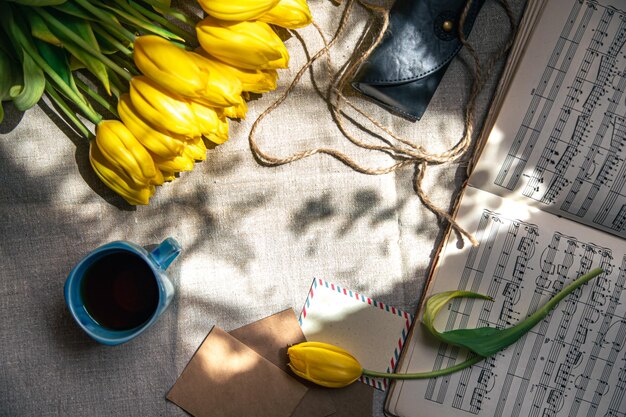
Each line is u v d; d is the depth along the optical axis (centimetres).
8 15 60
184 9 69
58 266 70
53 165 70
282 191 70
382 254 70
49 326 69
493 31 70
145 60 57
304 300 70
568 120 70
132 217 70
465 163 71
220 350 69
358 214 70
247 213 70
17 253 70
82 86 64
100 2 62
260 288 70
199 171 70
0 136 69
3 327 69
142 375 69
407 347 69
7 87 62
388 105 70
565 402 71
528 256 71
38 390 69
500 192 71
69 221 70
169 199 70
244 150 70
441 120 71
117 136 61
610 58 70
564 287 71
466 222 70
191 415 69
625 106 70
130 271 65
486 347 68
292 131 70
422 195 70
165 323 70
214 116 61
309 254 70
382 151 71
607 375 71
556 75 70
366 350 70
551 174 70
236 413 69
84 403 69
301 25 62
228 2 56
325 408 69
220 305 70
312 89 70
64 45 61
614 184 71
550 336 71
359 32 70
